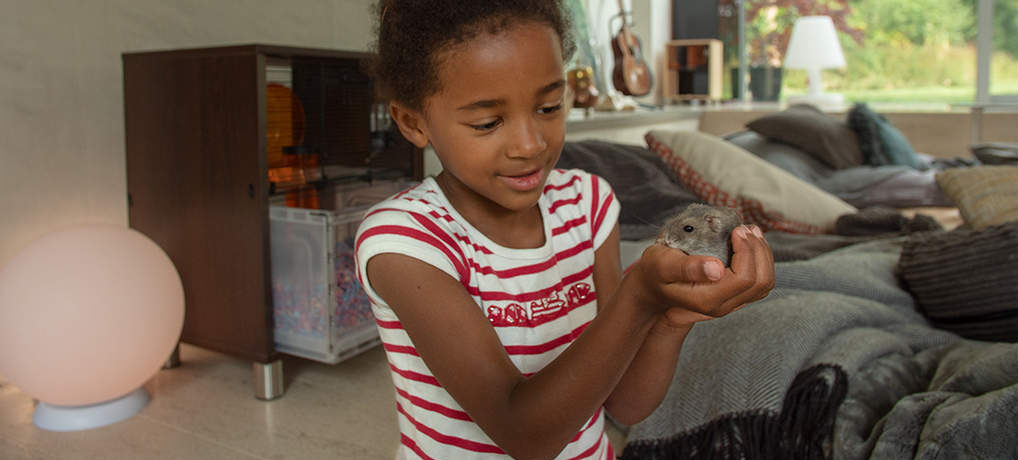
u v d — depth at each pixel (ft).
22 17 6.50
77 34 6.90
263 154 6.22
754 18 20.25
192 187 6.63
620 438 5.32
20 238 6.63
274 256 6.66
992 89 18.11
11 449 5.44
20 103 6.54
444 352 2.05
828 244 7.69
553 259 2.50
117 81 7.25
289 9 8.87
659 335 2.24
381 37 2.24
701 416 4.54
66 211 6.95
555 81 1.99
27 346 5.52
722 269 1.55
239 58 6.15
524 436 1.88
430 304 2.09
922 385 4.52
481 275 2.36
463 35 1.94
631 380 2.34
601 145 9.34
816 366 4.36
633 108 14.85
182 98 6.56
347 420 5.98
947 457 3.47
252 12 8.43
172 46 7.65
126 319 5.71
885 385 4.35
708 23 19.86
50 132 6.77
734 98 20.63
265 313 6.31
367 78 7.51
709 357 4.73
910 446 3.72
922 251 5.75
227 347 6.57
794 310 4.80
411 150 7.85
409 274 2.13
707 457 4.41
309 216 6.37
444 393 2.34
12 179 6.54
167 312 6.02
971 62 18.25
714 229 1.72
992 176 7.48
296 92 7.47
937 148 16.25
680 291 1.65
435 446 2.36
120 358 5.72
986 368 3.92
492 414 1.97
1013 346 4.07
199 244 6.65
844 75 19.56
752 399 4.33
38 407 5.99
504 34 1.93
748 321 4.80
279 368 6.45
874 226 8.42
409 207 2.30
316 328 6.48
